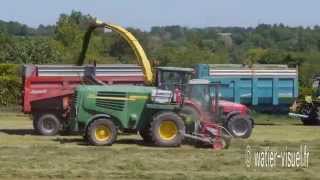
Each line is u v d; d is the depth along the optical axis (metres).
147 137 28.25
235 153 25.39
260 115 45.72
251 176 20.03
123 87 27.72
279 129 39.66
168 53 65.81
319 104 44.31
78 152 24.81
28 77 32.56
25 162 22.08
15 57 62.56
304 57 66.94
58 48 66.44
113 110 27.47
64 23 77.31
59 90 32.78
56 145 27.22
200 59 66.00
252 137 33.47
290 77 44.06
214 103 28.00
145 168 21.34
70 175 19.75
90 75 33.53
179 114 27.64
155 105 27.47
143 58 34.03
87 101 27.34
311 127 41.84
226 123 33.12
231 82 43.03
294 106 44.34
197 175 20.09
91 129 27.19
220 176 19.89
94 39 72.31
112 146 27.12
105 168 21.14
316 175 20.48
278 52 72.06
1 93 50.81
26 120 43.31
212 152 25.55
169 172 20.58
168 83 29.80
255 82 43.50
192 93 27.84
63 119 32.38
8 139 30.11
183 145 28.00
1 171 20.17
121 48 71.44
